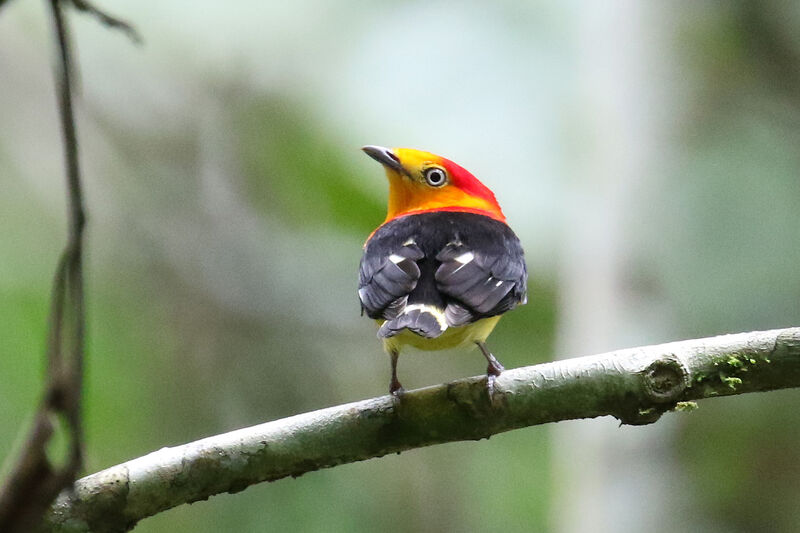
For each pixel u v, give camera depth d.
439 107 14.83
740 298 11.02
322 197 16.38
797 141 12.23
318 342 14.66
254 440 6.42
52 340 3.97
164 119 16.80
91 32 16.53
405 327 6.89
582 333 11.00
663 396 6.31
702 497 9.95
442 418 6.50
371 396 14.24
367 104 15.18
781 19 13.01
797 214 11.51
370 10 15.70
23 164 16.30
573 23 14.50
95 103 16.62
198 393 13.95
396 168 9.25
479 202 9.23
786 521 9.83
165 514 11.61
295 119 16.30
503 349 14.35
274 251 15.65
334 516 11.82
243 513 11.66
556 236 14.05
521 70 14.50
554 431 11.50
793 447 10.17
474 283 7.51
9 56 16.59
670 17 12.78
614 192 11.57
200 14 16.47
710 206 11.44
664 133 12.03
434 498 12.60
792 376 6.28
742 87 12.93
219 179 16.58
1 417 12.53
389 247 7.94
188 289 15.23
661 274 11.06
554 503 11.04
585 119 12.45
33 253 15.61
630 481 10.03
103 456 12.97
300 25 16.25
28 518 3.88
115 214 16.08
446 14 15.09
